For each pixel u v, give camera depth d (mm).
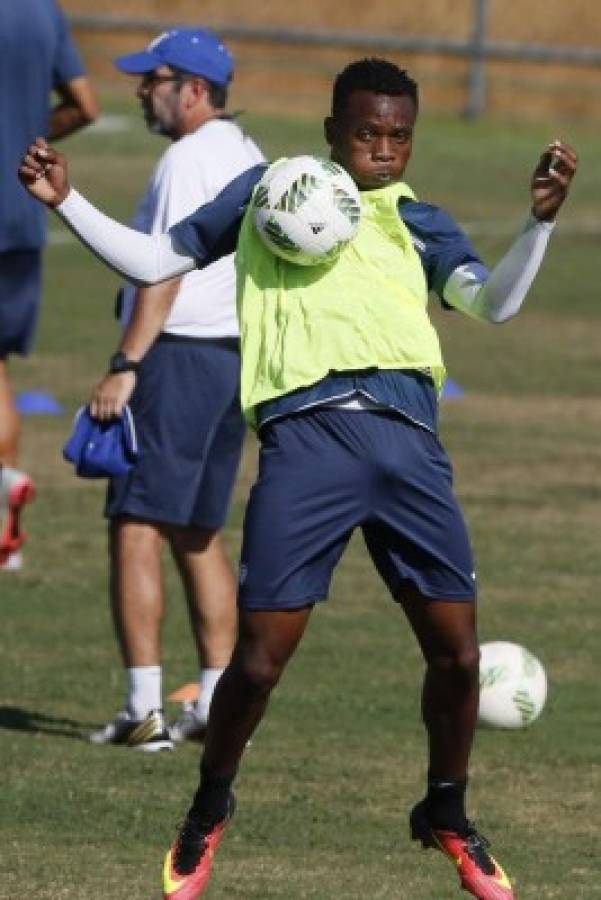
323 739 29500
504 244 83438
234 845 24641
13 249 38219
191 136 28922
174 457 29094
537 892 23000
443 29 136750
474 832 21312
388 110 20984
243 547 20625
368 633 35750
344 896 22641
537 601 38031
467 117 128750
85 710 31078
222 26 134000
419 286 21000
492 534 43000
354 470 20469
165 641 35469
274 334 20797
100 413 28469
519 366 63625
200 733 29734
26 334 39094
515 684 30156
